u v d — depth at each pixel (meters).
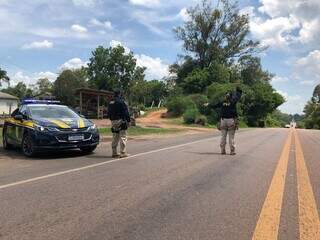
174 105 59.62
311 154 15.02
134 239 5.14
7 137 14.84
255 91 69.00
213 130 35.09
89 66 88.25
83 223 5.77
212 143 18.61
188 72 77.62
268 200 7.21
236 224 5.79
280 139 23.81
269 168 10.93
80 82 85.88
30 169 10.43
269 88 70.75
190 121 46.94
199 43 76.56
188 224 5.76
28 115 13.56
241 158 12.90
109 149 15.24
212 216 6.16
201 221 5.91
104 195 7.44
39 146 12.59
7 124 14.85
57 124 12.85
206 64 77.25
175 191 7.82
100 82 86.75
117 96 12.73
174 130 31.45
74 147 12.88
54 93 85.00
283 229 5.62
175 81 80.06
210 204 6.86
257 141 21.22
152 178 9.12
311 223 5.91
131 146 16.61
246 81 81.31
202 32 76.88
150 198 7.23
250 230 5.55
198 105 57.41
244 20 77.50
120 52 87.25
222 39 77.75
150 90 97.25
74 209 6.49
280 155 14.20
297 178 9.51
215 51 76.62
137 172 9.91
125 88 87.75
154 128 31.61
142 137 22.58
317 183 8.97
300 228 5.68
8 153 14.02
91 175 9.47
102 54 87.44
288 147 17.84
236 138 23.56
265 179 9.23
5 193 7.59
